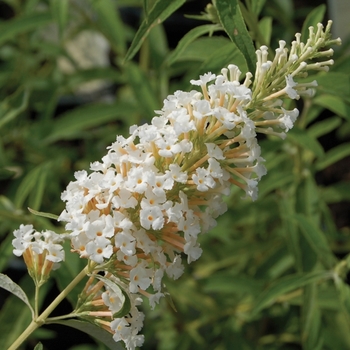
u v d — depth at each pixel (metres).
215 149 0.55
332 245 0.88
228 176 0.56
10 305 0.76
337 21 0.85
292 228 0.74
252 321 0.90
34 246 0.57
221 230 0.86
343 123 1.06
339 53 0.81
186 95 0.56
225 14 0.59
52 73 1.10
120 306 0.56
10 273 1.07
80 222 0.55
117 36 0.90
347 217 1.07
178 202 0.56
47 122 0.89
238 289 0.78
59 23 0.76
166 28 1.19
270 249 0.88
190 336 0.90
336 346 0.77
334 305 0.76
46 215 0.57
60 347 1.05
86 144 1.09
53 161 0.98
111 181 0.55
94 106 0.86
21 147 1.01
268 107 0.56
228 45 0.66
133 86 0.81
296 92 0.55
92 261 0.56
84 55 1.39
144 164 0.55
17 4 1.03
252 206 0.87
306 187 0.77
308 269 0.73
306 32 0.69
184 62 0.88
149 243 0.55
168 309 0.91
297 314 0.92
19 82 1.04
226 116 0.55
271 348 0.89
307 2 1.12
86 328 0.58
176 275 0.56
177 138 0.55
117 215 0.55
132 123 0.98
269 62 0.55
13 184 0.97
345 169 1.09
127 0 0.98
